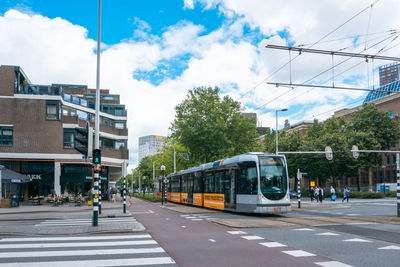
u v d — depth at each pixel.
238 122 40.53
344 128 62.41
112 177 69.38
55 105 41.84
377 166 66.19
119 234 12.28
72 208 28.36
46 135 41.09
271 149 65.56
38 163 41.97
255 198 19.30
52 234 12.33
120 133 53.22
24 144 40.34
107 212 23.92
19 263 7.59
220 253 8.71
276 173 19.75
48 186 41.84
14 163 41.22
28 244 10.09
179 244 10.09
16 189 38.94
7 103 40.47
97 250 9.09
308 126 68.19
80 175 42.12
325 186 78.94
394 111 63.59
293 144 63.16
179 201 35.66
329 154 29.98
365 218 17.61
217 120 39.25
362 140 55.22
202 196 27.84
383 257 8.12
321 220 16.78
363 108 58.41
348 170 55.91
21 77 44.41
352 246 9.59
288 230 13.08
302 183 83.19
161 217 19.77
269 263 7.58
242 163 20.80
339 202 40.50
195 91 42.56
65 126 41.91
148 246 9.72
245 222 15.66
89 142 14.84
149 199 50.06
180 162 56.31
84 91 72.44
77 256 8.33
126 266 7.32
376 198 49.75
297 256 8.30
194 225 15.20
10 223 16.98
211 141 39.56
